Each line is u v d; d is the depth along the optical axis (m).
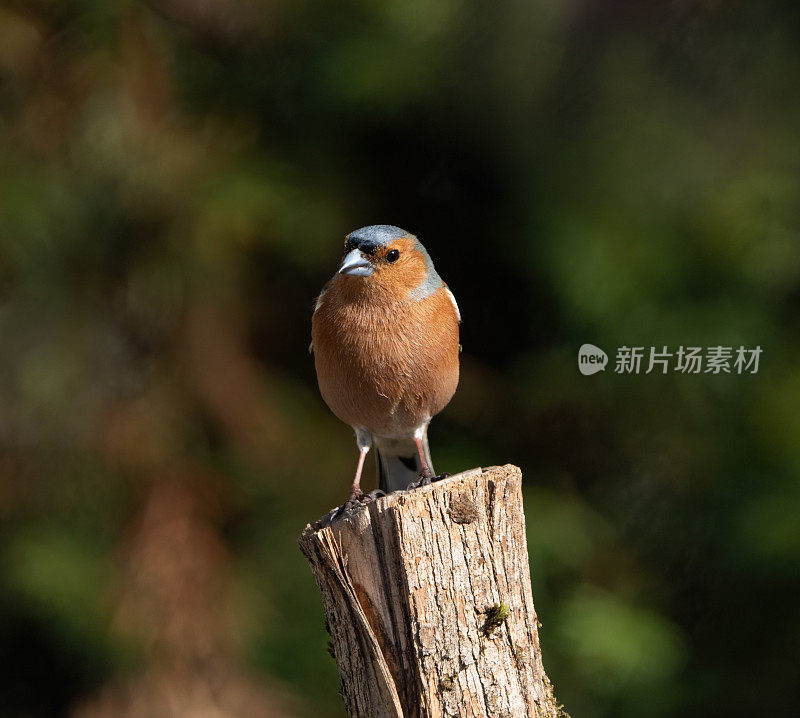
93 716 9.95
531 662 5.52
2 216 10.38
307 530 6.25
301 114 11.30
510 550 5.57
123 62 10.77
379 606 5.43
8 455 10.88
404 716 5.34
